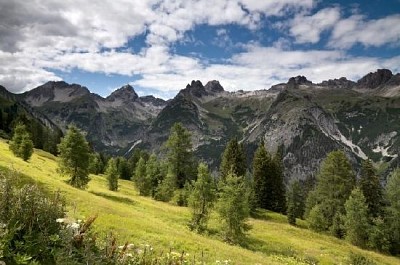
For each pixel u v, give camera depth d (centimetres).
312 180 14512
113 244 910
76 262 773
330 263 4469
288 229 7069
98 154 16950
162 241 2400
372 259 5531
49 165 8438
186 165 8569
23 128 7900
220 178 9631
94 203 3378
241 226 4731
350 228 7031
